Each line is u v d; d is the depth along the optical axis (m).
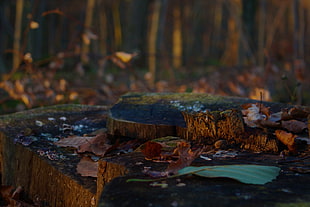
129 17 20.34
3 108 5.51
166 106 2.55
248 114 2.20
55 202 2.13
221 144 1.91
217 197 1.18
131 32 20.00
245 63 9.67
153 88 6.20
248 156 1.76
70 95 5.15
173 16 21.38
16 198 2.38
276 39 17.70
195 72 12.13
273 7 25.38
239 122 1.92
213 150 1.88
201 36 32.97
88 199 1.87
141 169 1.59
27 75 5.54
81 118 3.00
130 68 6.00
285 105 2.51
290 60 6.82
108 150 2.21
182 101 2.67
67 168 2.12
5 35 20.41
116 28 18.72
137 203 1.14
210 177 1.35
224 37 29.25
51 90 5.11
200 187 1.28
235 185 1.31
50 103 5.17
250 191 1.24
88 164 2.13
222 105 2.53
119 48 16.92
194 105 2.55
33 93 5.18
